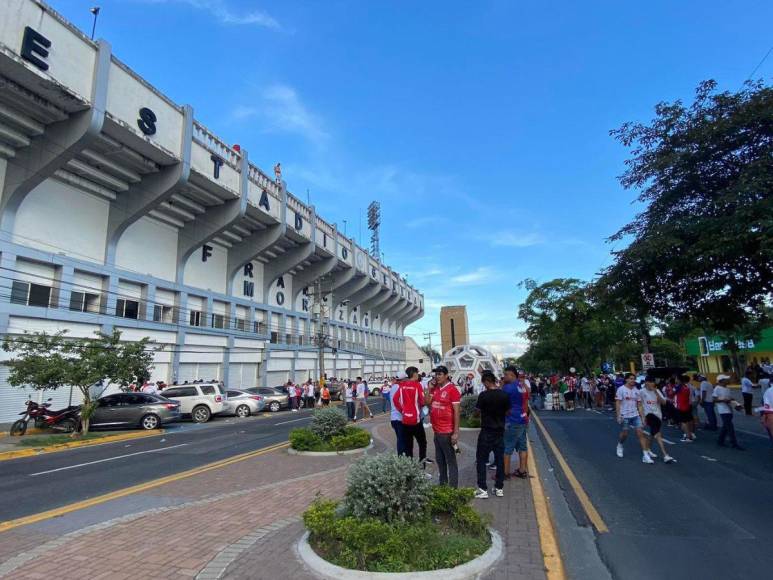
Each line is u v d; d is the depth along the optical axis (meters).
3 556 4.80
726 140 11.59
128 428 18.78
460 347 33.56
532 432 15.55
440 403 6.84
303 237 37.84
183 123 24.66
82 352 17.00
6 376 18.72
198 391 22.72
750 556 4.73
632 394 10.27
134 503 6.99
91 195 23.39
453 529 4.88
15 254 19.39
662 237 11.71
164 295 28.11
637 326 32.78
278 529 5.41
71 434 16.81
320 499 5.44
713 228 10.95
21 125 19.00
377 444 12.52
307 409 30.55
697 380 17.78
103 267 23.48
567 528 5.72
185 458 11.44
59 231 21.62
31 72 16.95
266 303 38.88
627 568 4.50
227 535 5.27
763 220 9.86
